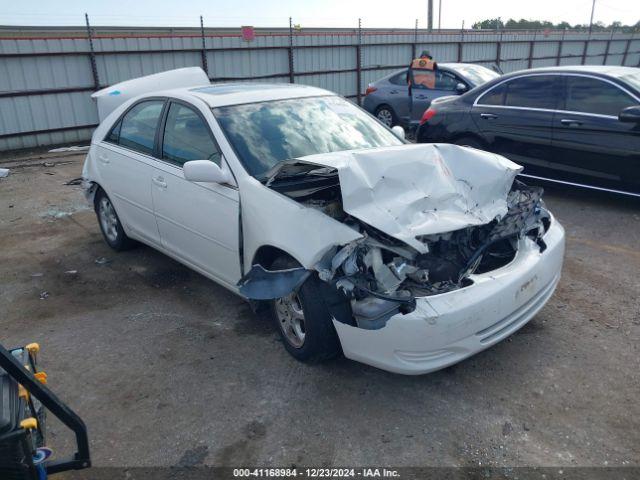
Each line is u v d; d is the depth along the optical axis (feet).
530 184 22.20
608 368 10.70
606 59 96.37
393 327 9.15
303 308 10.35
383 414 9.70
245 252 11.64
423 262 10.20
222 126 12.59
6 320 13.78
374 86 40.32
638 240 17.13
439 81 36.60
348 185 9.57
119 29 54.49
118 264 17.12
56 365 11.68
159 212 14.53
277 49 50.72
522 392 10.12
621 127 18.70
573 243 17.15
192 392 10.55
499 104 22.25
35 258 17.90
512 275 10.11
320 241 9.62
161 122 14.52
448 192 10.39
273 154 12.26
